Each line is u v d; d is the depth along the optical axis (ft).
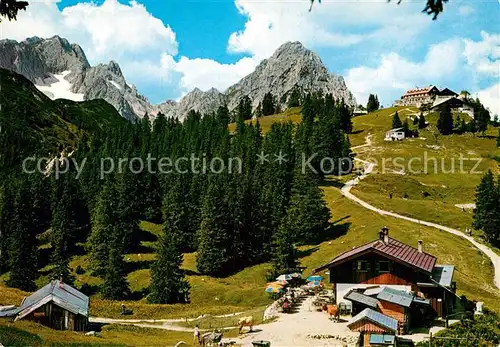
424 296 203.92
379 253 205.87
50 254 487.20
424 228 422.82
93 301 317.63
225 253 420.77
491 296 277.64
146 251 487.20
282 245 364.99
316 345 166.20
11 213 487.61
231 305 318.86
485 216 419.74
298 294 256.93
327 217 439.63
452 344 163.84
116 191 531.91
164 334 217.77
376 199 524.11
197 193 537.24
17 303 270.67
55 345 153.48
